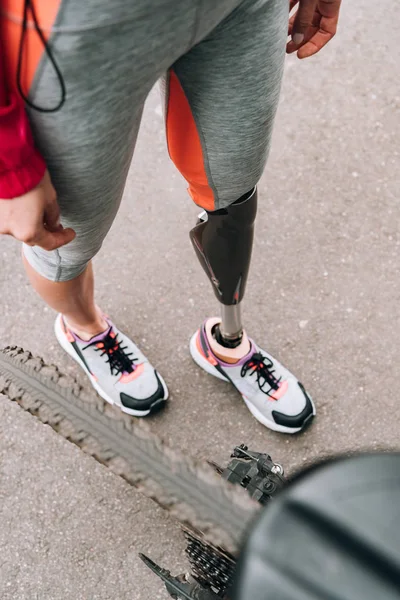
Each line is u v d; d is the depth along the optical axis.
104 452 0.39
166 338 1.77
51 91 0.66
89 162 0.79
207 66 0.87
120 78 0.68
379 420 1.64
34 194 0.75
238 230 1.19
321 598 0.23
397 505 0.24
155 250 1.89
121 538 1.54
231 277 1.32
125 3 0.59
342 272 1.83
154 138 2.05
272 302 1.80
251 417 1.67
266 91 0.94
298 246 1.87
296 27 1.07
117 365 1.67
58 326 1.73
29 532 1.56
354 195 1.94
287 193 1.95
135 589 1.50
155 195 1.97
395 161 1.99
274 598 0.23
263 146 1.04
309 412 1.63
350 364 1.71
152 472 0.37
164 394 1.67
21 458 1.63
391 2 2.24
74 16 0.59
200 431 1.66
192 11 0.65
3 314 1.82
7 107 0.65
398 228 1.88
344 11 2.23
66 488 1.60
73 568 1.52
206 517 0.35
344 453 0.27
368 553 0.23
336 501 0.24
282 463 1.62
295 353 1.74
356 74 2.13
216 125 0.96
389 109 2.07
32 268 1.21
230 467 1.06
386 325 1.76
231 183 1.07
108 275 1.86
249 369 1.64
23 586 1.51
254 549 0.24
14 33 0.62
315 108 2.08
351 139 2.03
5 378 0.45
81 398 0.42
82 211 0.91
